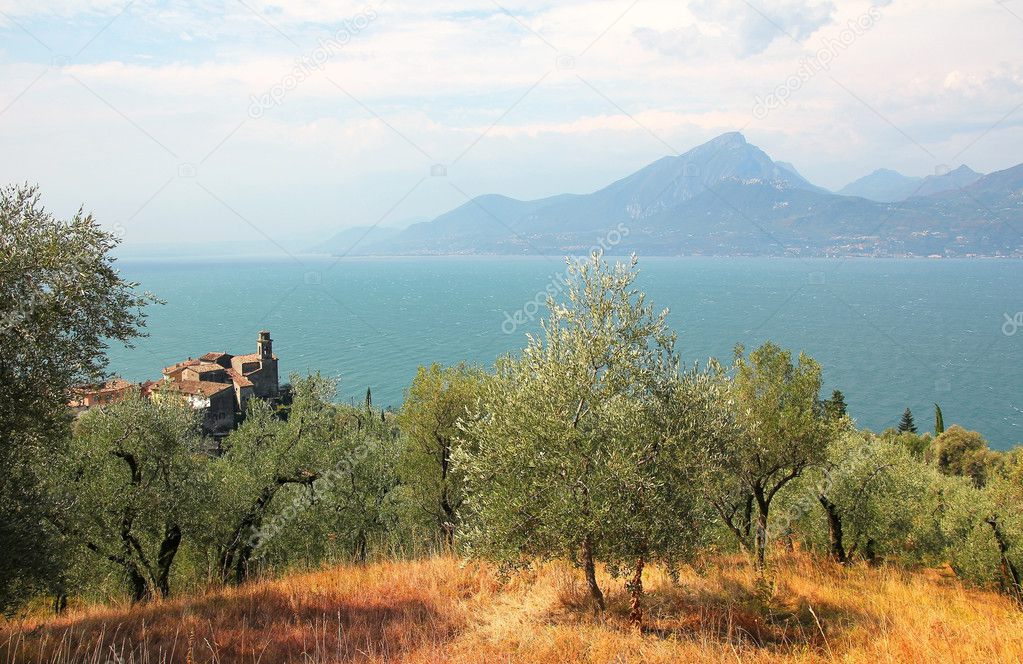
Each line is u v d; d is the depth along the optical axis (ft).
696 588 44.91
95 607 52.60
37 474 48.75
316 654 33.27
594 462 36.58
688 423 38.83
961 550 85.20
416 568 52.37
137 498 63.00
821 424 60.08
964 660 31.94
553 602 41.47
